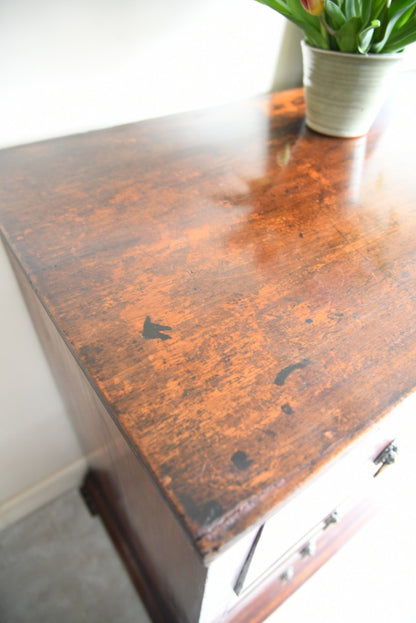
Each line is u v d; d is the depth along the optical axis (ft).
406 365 1.05
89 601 2.64
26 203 1.54
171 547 1.35
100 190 1.62
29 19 1.58
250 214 1.53
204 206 1.56
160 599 2.22
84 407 1.72
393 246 1.42
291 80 2.59
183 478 0.83
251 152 1.90
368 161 1.87
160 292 1.21
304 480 0.84
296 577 2.19
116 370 1.01
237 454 0.87
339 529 2.36
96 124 2.01
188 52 2.06
